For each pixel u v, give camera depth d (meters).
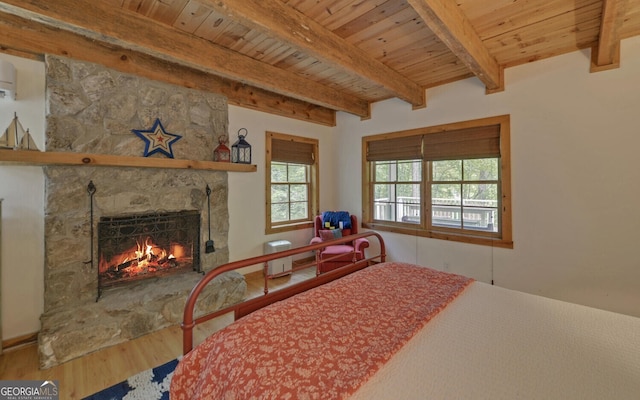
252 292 3.36
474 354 1.09
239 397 0.93
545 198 2.81
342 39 2.45
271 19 1.89
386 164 4.24
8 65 2.00
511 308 1.47
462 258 3.40
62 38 2.34
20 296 2.23
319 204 4.71
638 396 0.87
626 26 2.26
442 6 1.84
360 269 2.23
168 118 2.92
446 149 3.52
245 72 2.77
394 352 1.08
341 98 3.83
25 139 2.10
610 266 2.50
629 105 2.39
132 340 2.33
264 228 3.99
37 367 1.97
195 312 2.68
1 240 2.12
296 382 0.92
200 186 3.16
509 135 3.02
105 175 2.54
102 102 2.51
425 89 3.65
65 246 2.33
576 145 2.64
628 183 2.41
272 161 4.15
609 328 1.27
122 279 2.64
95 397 1.69
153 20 2.17
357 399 0.85
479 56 2.46
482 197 3.32
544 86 2.79
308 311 1.41
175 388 1.17
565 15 2.12
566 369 1.00
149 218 2.79
